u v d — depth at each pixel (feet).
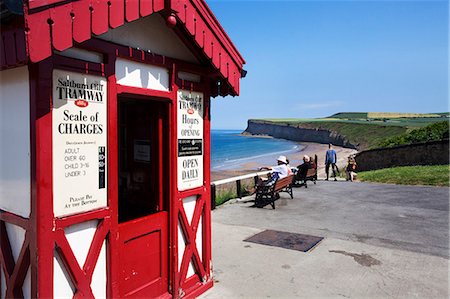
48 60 9.18
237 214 28.94
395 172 56.44
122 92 11.19
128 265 11.84
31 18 7.67
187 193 13.92
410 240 22.02
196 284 14.66
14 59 8.02
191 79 14.26
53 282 9.55
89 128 10.29
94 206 10.49
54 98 9.41
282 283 15.62
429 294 14.66
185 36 13.15
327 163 54.29
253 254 19.22
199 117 14.58
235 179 36.96
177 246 13.57
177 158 13.44
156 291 12.93
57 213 9.57
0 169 10.27
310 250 19.92
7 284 10.20
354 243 21.29
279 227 24.84
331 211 30.25
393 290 15.02
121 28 11.18
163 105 13.19
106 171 10.78
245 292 14.75
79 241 10.20
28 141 9.30
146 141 13.66
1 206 10.35
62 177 9.66
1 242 10.30
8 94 9.82
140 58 11.69
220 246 20.58
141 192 13.91
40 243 9.11
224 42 13.93
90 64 10.21
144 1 10.44
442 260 18.51
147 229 12.47
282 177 33.68
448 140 58.34
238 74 15.12
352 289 15.10
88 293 10.30
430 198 36.63
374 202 34.53
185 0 11.81
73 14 8.49
